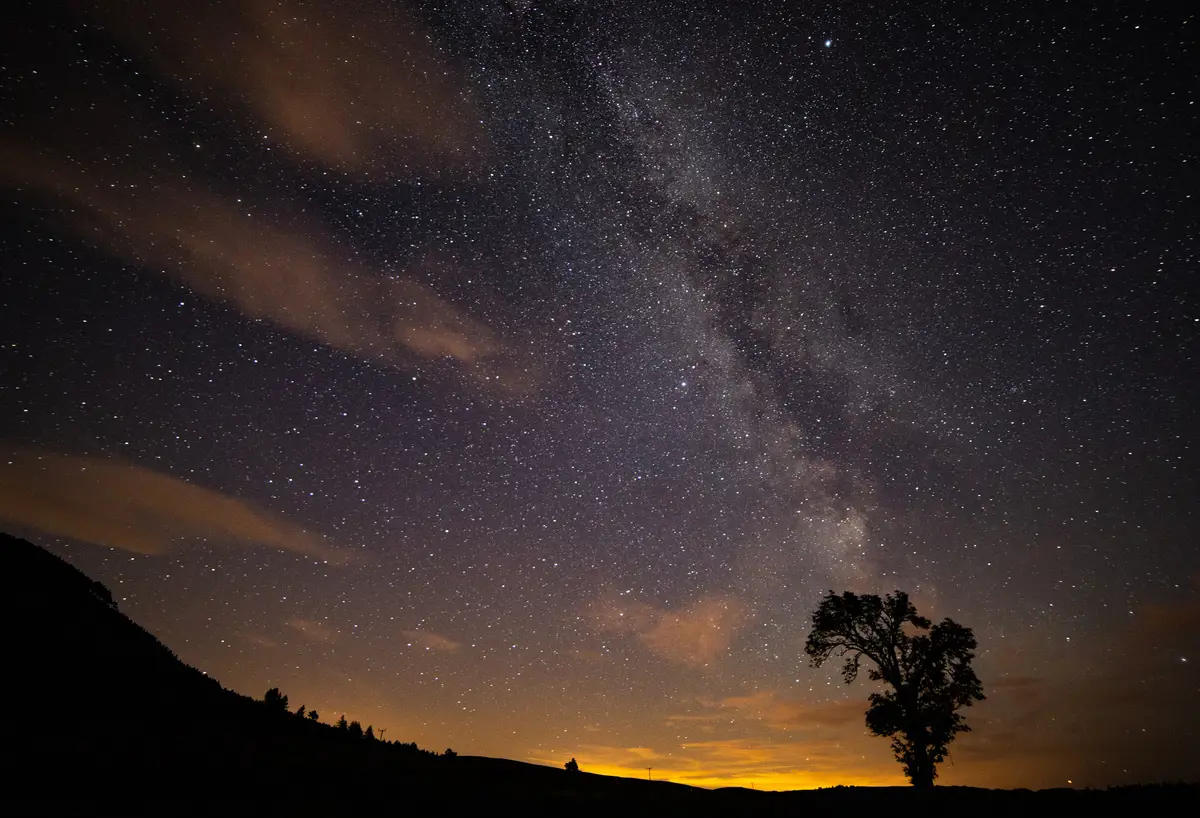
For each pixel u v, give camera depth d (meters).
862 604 29.95
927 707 28.19
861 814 20.31
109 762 14.92
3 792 12.17
